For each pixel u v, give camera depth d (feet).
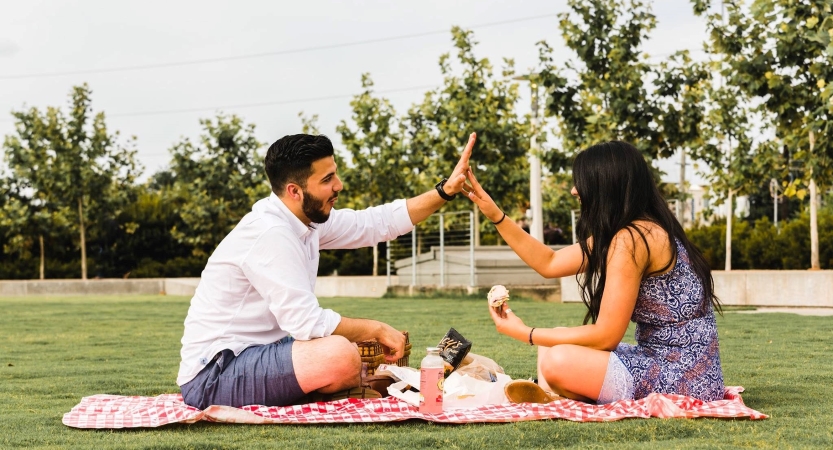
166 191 99.81
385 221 14.44
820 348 21.72
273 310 12.37
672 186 67.15
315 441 10.32
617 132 48.93
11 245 89.61
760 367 17.93
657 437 10.52
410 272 62.44
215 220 89.97
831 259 50.49
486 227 73.82
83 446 10.30
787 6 41.06
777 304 40.04
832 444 9.84
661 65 48.88
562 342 12.53
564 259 13.32
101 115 88.53
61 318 40.22
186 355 12.70
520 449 9.96
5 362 21.61
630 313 12.16
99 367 20.10
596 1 48.96
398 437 10.55
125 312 45.14
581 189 12.46
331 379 12.29
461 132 69.31
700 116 48.83
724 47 43.32
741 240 55.42
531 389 12.76
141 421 11.75
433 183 70.03
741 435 10.43
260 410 11.98
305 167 12.53
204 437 10.80
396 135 74.49
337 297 62.80
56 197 88.02
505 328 13.07
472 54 70.59
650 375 12.22
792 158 42.80
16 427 11.86
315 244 13.19
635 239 12.00
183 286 77.25
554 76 49.96
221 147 91.20
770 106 42.27
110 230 92.43
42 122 87.81
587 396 12.41
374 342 14.12
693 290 12.26
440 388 11.97
